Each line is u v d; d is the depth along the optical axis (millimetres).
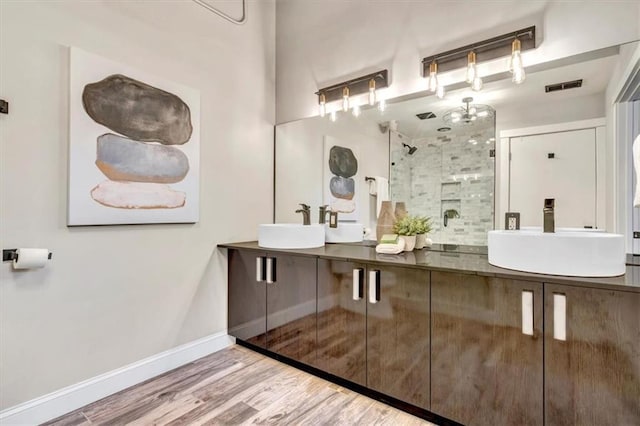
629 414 1205
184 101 2297
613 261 1321
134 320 2057
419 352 1676
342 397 1921
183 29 2332
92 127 1831
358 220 2633
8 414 1578
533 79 1918
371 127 2551
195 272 2406
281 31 3080
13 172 1589
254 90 2893
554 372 1332
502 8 1973
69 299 1777
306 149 2900
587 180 1783
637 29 1624
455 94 2195
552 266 1363
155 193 2119
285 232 2332
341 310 1971
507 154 2027
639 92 1644
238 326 2562
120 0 1988
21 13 1610
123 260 2004
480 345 1501
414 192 2387
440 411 1614
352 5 2625
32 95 1640
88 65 1820
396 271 1745
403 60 2371
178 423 1686
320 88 2814
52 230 1709
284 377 2150
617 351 1221
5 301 1568
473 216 2162
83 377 1831
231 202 2670
